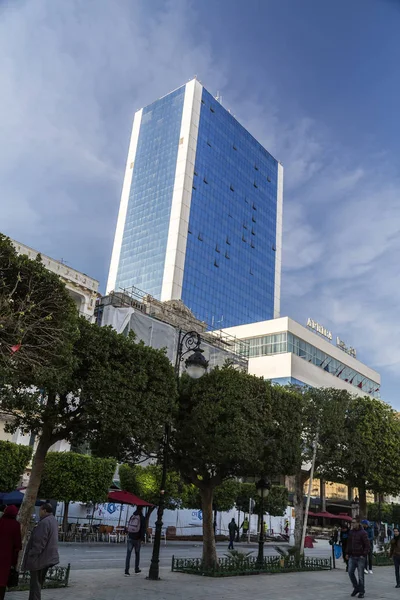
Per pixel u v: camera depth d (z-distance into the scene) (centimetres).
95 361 1327
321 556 3073
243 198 12312
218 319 10738
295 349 7475
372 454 2850
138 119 12694
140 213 11394
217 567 1691
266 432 1850
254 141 13188
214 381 1788
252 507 4466
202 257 10769
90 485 2853
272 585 1451
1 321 914
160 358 1516
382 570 2184
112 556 2191
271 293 12512
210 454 1661
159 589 1238
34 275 1066
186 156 11044
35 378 1080
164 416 1481
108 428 1322
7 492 2711
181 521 3962
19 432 3316
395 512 5831
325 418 2728
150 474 3328
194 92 11656
